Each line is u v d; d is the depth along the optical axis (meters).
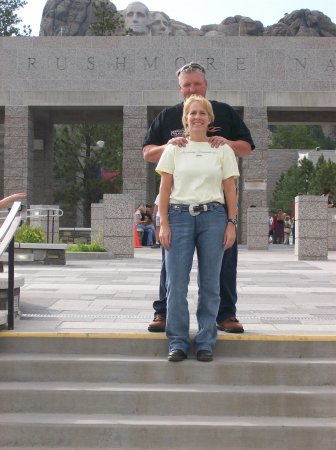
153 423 4.04
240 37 22.61
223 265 4.81
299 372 4.36
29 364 4.41
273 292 7.62
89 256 14.29
